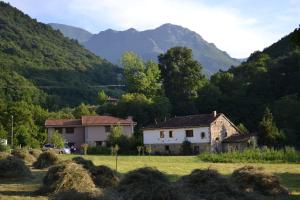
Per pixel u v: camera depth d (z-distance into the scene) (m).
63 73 120.12
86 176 17.02
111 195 12.93
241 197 15.23
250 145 61.03
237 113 80.12
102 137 76.88
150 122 83.31
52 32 164.88
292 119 68.06
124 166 34.03
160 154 67.38
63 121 79.50
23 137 64.06
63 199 12.37
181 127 67.00
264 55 99.38
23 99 89.62
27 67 112.88
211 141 64.19
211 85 88.12
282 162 41.41
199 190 15.21
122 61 95.31
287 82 81.75
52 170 17.50
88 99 112.19
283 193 17.19
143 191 14.07
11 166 22.14
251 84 84.69
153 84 93.56
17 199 15.56
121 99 87.75
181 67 95.00
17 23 151.12
